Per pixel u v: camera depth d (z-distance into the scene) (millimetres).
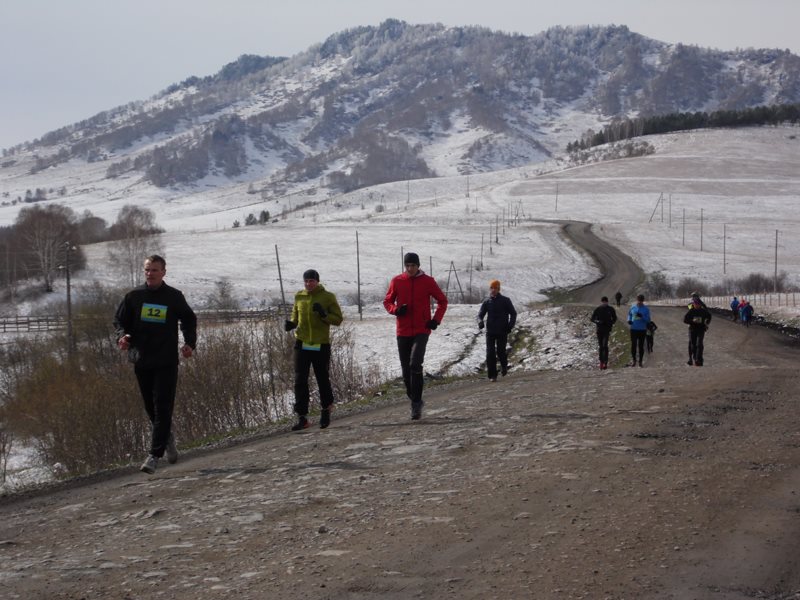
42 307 76875
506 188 184625
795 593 4184
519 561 4777
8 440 30219
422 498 6469
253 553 5359
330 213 184625
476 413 11602
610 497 6125
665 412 10219
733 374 15133
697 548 4887
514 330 42406
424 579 4578
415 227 138250
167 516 6805
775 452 7676
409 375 11789
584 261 108500
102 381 21375
